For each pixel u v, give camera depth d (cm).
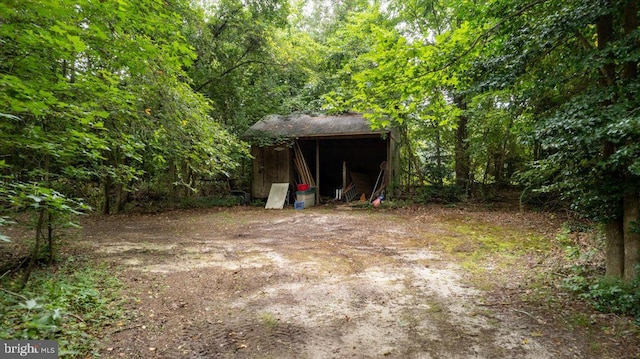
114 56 403
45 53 328
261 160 1500
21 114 319
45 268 506
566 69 403
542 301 390
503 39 445
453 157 1499
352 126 1370
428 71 450
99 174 507
